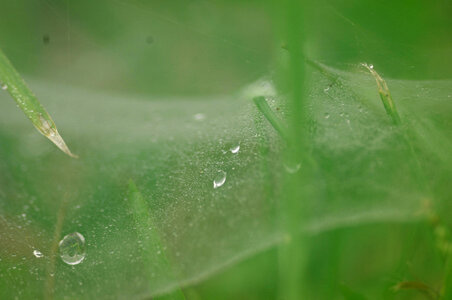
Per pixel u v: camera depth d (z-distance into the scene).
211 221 0.16
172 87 0.21
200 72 0.21
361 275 0.16
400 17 0.19
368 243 0.16
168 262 0.15
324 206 0.16
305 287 0.16
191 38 0.22
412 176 0.16
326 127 0.17
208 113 0.20
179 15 0.22
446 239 0.16
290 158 0.16
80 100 0.22
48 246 0.16
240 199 0.16
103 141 0.19
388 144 0.16
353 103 0.17
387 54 0.19
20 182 0.18
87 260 0.16
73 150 0.19
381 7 0.19
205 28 0.22
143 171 0.17
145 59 0.22
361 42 0.19
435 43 0.19
